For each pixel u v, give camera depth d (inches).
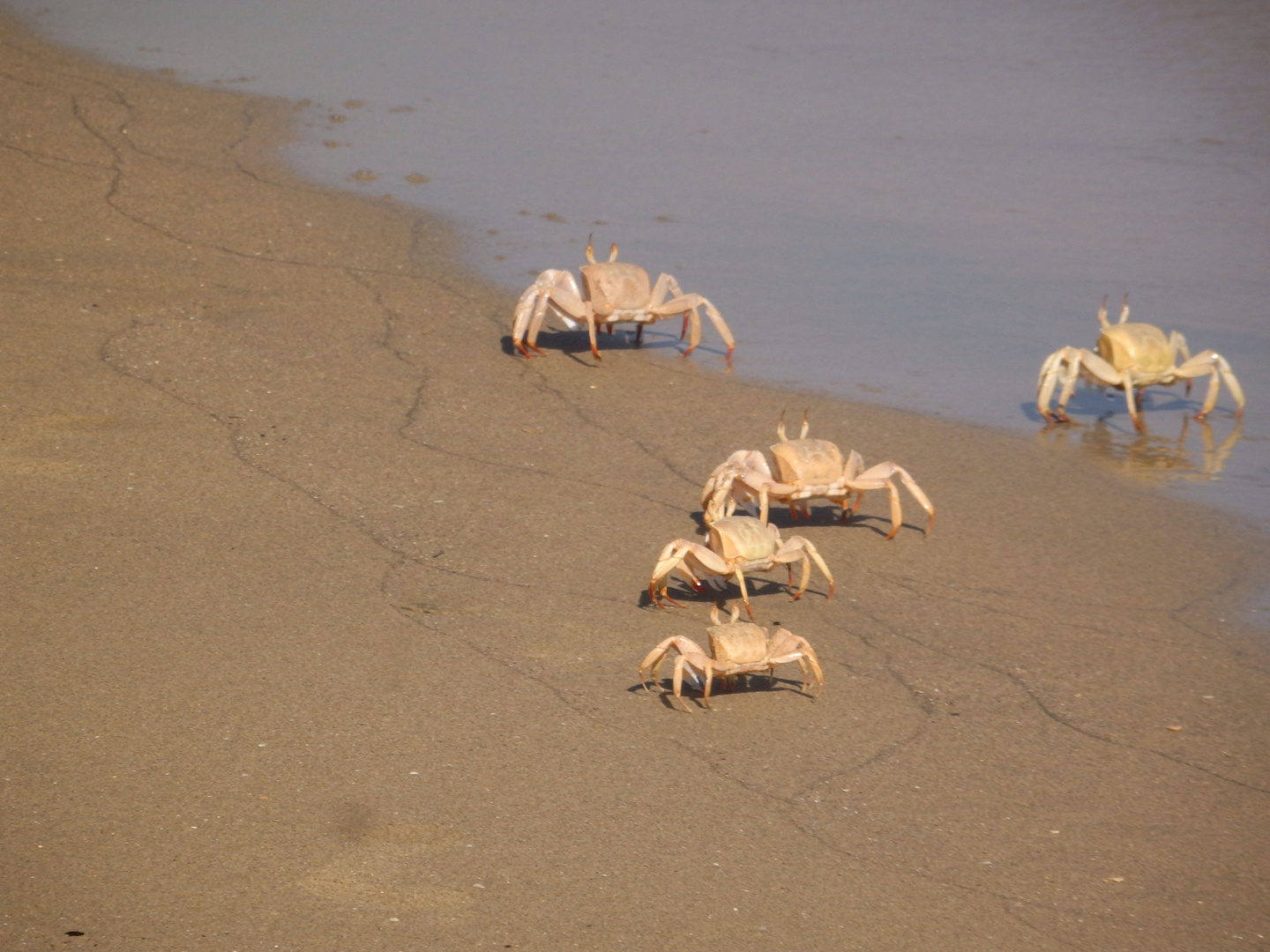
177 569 738.8
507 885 504.7
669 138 2010.3
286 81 2149.4
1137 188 1851.6
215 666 642.8
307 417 992.9
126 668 633.6
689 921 493.0
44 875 488.7
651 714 639.1
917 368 1222.3
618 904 499.2
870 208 1720.0
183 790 546.3
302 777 562.3
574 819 550.0
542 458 964.6
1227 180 1894.7
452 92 2194.9
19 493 813.2
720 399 1121.4
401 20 2753.4
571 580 776.3
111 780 548.4
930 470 1009.5
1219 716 675.4
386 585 746.8
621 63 2512.3
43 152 1592.0
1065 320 1357.0
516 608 734.5
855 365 1223.5
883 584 815.1
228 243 1398.9
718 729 631.8
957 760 619.8
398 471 914.1
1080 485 994.1
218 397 1009.5
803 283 1439.5
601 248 1501.0
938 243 1592.0
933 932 498.3
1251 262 1549.0
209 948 458.9
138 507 812.6
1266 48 2709.2
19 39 2181.3
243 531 797.2
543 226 1568.7
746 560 726.5
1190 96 2383.1
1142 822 580.7
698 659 629.0
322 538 799.1
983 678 702.5
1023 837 563.8
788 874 526.3
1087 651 739.4
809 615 764.6
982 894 523.8
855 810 573.6
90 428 925.2
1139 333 1117.1
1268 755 641.0
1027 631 760.3
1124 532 912.9
